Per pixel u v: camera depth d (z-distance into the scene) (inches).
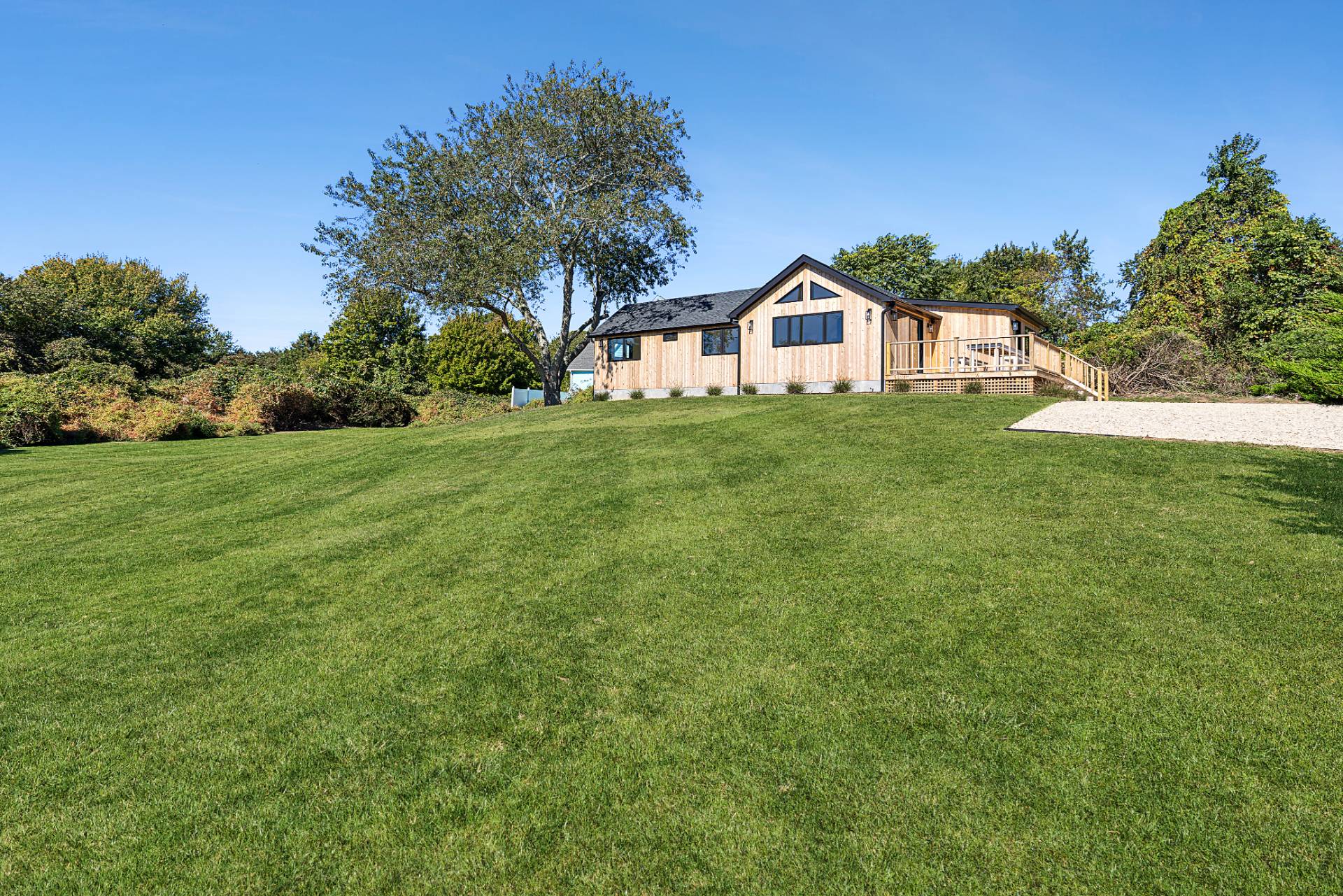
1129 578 205.9
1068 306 1740.9
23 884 109.7
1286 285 937.5
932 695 153.4
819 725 145.1
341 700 164.7
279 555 293.3
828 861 109.3
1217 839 109.9
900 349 880.3
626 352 1080.2
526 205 1139.9
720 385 982.4
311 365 2062.0
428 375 2106.3
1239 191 1118.4
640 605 213.6
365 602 231.6
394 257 1056.2
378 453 575.2
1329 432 382.9
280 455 613.3
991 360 924.0
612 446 510.0
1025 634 177.6
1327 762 124.8
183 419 877.2
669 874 108.3
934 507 291.1
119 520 377.7
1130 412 490.9
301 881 109.1
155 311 1619.1
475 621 209.2
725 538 273.4
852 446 430.9
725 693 159.5
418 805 126.1
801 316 900.6
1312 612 178.1
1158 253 1178.0
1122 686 152.0
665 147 1162.6
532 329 1208.2
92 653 196.9
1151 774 124.9
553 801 126.0
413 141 1095.0
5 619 227.3
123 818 125.0
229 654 193.8
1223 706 142.6
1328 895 98.3
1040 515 269.9
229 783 134.2
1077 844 110.3
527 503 356.5
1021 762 130.1
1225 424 426.3
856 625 189.3
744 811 121.3
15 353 1044.5
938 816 117.9
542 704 159.2
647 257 1246.3
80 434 818.8
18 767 140.8
